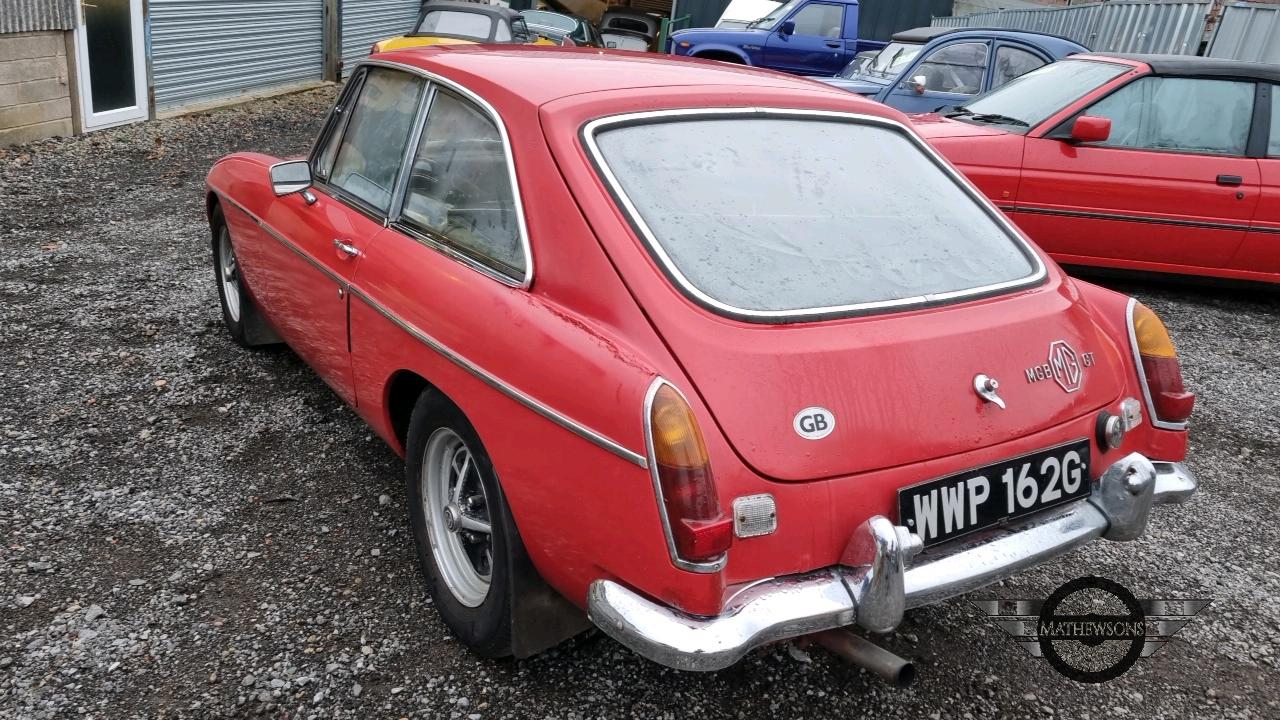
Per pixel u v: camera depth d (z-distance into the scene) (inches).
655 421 77.7
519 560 94.4
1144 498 98.3
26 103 338.3
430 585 111.4
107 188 304.0
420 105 120.9
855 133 116.4
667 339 83.5
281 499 135.6
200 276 228.5
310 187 143.9
